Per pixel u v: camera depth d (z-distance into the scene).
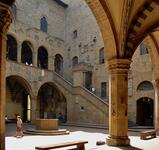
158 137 20.31
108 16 14.96
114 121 15.53
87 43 40.50
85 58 40.59
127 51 15.84
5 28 8.22
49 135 22.97
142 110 34.12
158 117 22.06
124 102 15.59
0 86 8.02
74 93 35.91
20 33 35.41
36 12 38.47
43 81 36.78
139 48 33.78
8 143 17.83
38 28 38.66
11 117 38.66
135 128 28.84
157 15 16.16
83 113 34.62
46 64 41.62
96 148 14.49
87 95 34.41
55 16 42.00
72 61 42.47
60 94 40.00
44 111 42.47
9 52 36.84
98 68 38.69
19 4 35.72
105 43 15.88
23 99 40.72
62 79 37.56
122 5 14.60
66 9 43.84
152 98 31.83
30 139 20.09
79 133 24.55
